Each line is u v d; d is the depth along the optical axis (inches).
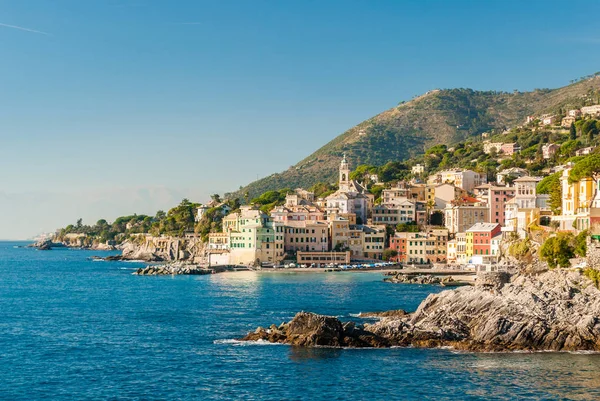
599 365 4872.0
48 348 5615.2
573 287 6112.2
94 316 7396.7
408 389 4377.5
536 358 5083.7
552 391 4318.4
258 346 5575.8
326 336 5561.0
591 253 6919.3
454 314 5954.7
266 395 4286.4
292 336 5733.3
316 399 4202.8
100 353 5413.4
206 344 5698.8
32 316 7436.0
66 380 4650.6
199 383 4542.3
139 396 4298.7
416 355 5201.8
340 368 4845.0
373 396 4252.0
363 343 5506.9
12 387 4503.0
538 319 5506.9
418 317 6215.6
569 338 5329.7
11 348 5625.0
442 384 4468.5
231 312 7578.7
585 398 4188.0
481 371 4744.1
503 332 5462.6
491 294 5994.1
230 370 4835.1
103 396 4303.6
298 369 4835.1
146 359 5191.9
